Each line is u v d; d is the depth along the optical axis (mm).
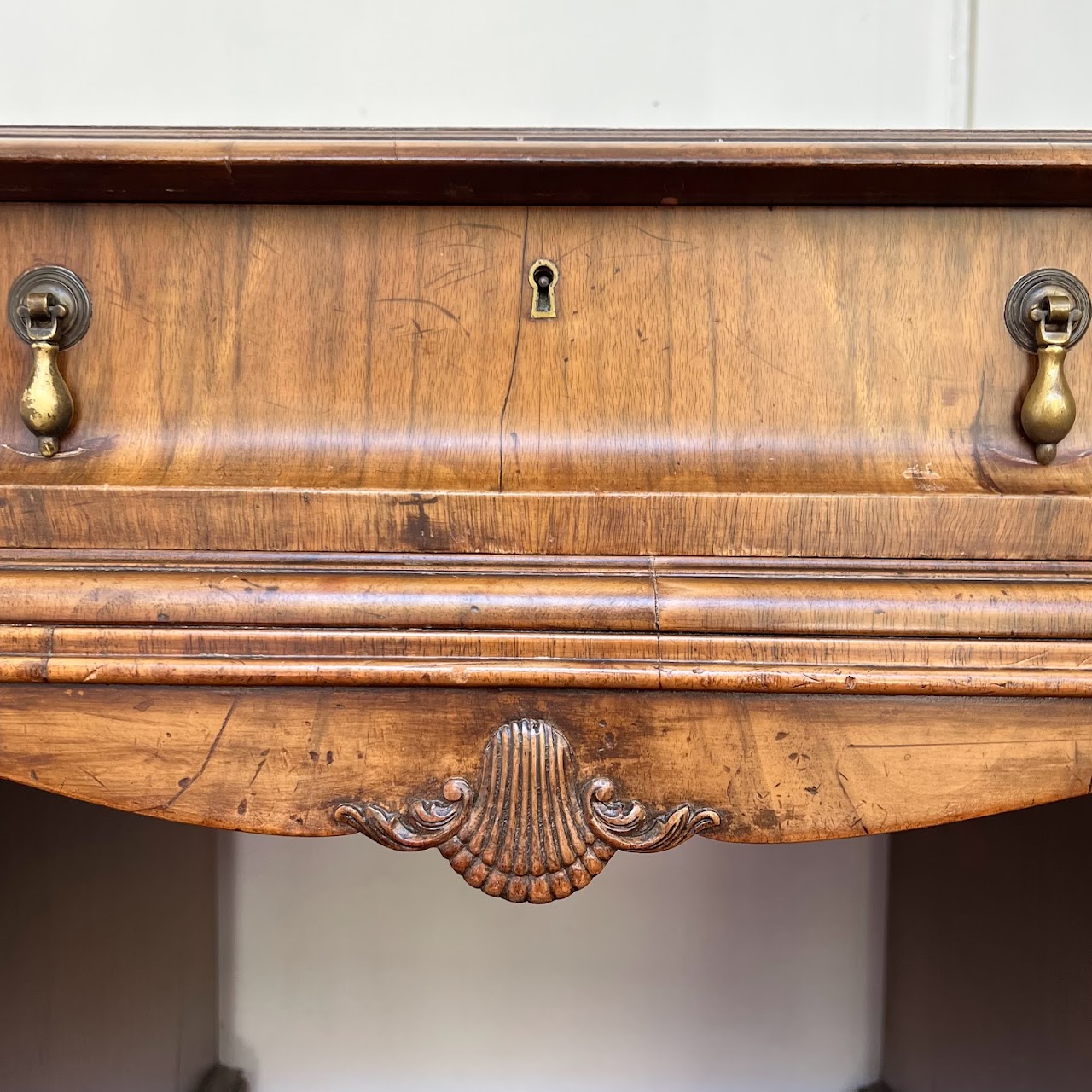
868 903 880
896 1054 850
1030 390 353
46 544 345
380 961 873
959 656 332
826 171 337
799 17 804
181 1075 799
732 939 878
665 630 333
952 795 342
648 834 342
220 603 332
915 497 343
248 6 803
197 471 356
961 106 802
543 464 360
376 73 810
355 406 365
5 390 365
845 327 364
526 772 343
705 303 364
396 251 363
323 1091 878
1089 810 559
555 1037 880
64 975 623
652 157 334
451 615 331
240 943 872
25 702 341
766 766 343
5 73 801
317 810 345
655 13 806
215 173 340
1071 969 577
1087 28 784
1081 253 361
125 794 343
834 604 332
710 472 358
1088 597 335
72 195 356
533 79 811
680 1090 883
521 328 364
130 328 365
